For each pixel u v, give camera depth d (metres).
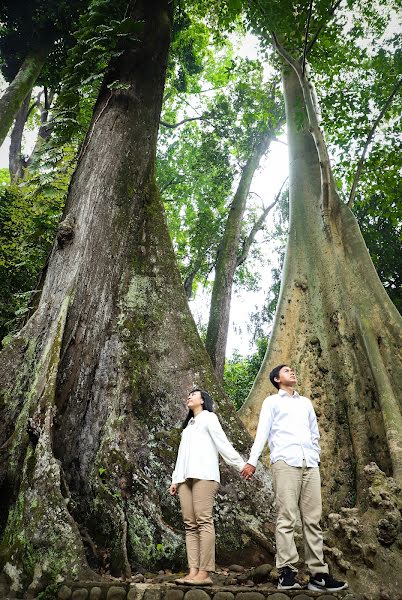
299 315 8.83
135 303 7.26
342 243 9.19
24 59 15.89
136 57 9.59
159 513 5.56
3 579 4.66
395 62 12.31
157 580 4.90
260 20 11.16
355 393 7.55
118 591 4.23
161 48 9.95
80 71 9.74
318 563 4.34
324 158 9.41
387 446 6.84
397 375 7.41
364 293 8.38
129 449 6.01
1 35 15.84
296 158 10.76
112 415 6.19
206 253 19.86
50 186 9.65
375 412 7.26
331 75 13.97
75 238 7.55
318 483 4.54
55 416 6.04
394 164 12.70
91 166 8.38
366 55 13.30
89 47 9.82
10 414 6.02
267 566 4.91
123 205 8.09
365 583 4.75
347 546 5.05
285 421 4.67
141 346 6.88
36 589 4.54
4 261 12.64
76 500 5.62
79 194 8.09
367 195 13.63
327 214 9.41
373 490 5.55
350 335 8.14
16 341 6.57
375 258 15.62
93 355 6.66
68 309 6.79
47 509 4.93
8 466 5.50
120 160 8.47
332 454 7.30
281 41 12.12
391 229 15.89
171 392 6.58
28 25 15.63
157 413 6.40
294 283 9.17
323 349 8.25
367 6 13.01
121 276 7.48
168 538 5.39
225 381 21.41
